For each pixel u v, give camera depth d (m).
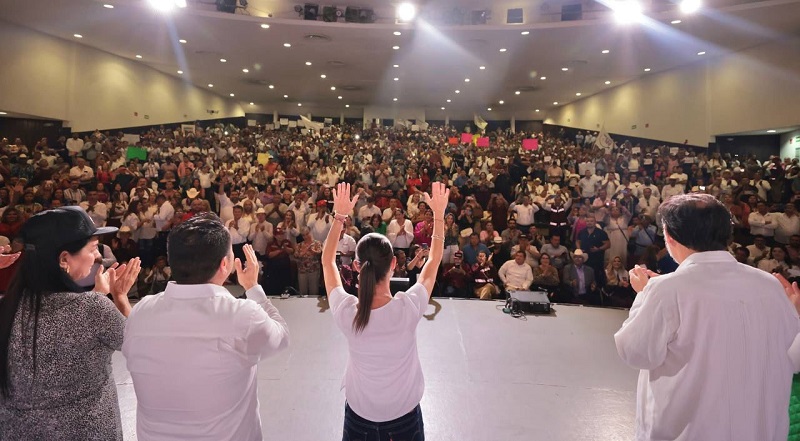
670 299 1.22
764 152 14.20
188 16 11.50
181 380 1.14
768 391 1.18
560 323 4.52
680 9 10.52
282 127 24.88
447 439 2.58
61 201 8.31
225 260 1.31
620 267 6.28
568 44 13.33
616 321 4.59
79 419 1.23
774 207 8.88
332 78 18.81
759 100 12.86
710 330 1.18
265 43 13.84
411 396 1.54
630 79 18.34
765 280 1.23
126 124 16.30
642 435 1.37
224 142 16.44
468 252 6.73
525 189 10.62
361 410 1.53
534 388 3.17
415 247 6.79
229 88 21.73
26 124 13.33
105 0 10.45
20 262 1.22
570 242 8.27
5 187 8.34
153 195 7.99
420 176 11.92
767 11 10.17
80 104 14.23
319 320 4.49
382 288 1.53
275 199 8.39
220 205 9.09
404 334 1.49
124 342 1.19
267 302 1.42
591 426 2.72
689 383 1.21
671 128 16.33
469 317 4.67
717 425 1.17
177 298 1.20
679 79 15.90
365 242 1.53
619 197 9.10
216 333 1.16
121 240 7.04
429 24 12.38
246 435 1.27
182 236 1.22
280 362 3.53
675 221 1.32
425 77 18.27
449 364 3.55
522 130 27.88
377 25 12.36
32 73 12.59
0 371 1.16
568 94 21.75
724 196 8.95
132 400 2.92
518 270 6.21
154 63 16.86
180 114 19.83
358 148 17.42
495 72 17.11
